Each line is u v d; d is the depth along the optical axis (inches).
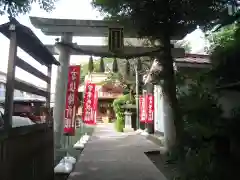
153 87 687.7
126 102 867.4
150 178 247.3
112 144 510.0
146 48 371.6
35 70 185.3
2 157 120.9
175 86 247.4
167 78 257.1
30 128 161.5
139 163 320.2
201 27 252.8
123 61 802.8
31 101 530.3
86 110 551.8
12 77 137.6
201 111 175.2
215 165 158.4
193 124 176.9
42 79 207.2
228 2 203.0
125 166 302.7
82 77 1347.2
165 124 380.2
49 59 217.3
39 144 184.9
